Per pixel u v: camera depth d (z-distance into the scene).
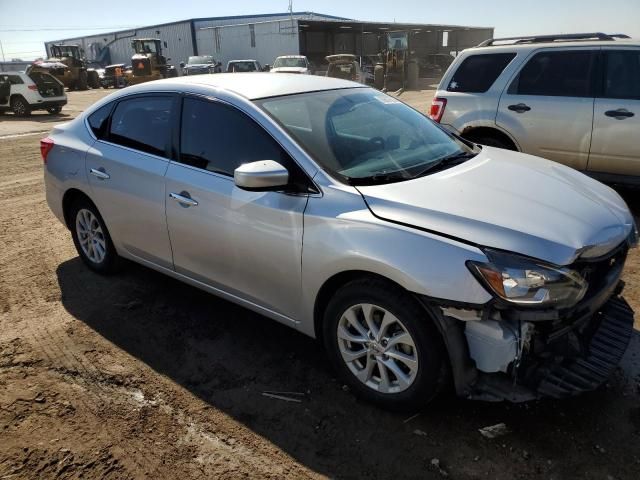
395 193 2.76
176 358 3.37
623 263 2.93
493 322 2.40
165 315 3.90
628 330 2.92
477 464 2.46
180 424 2.78
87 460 2.55
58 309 4.03
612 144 5.56
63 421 2.82
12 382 3.15
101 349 3.48
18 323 3.84
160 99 3.75
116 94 4.19
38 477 2.45
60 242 5.51
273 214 2.97
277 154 3.06
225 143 3.31
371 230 2.62
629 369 3.07
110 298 4.18
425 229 2.54
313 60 42.03
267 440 2.66
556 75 5.91
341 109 3.51
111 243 4.35
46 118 18.48
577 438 2.58
